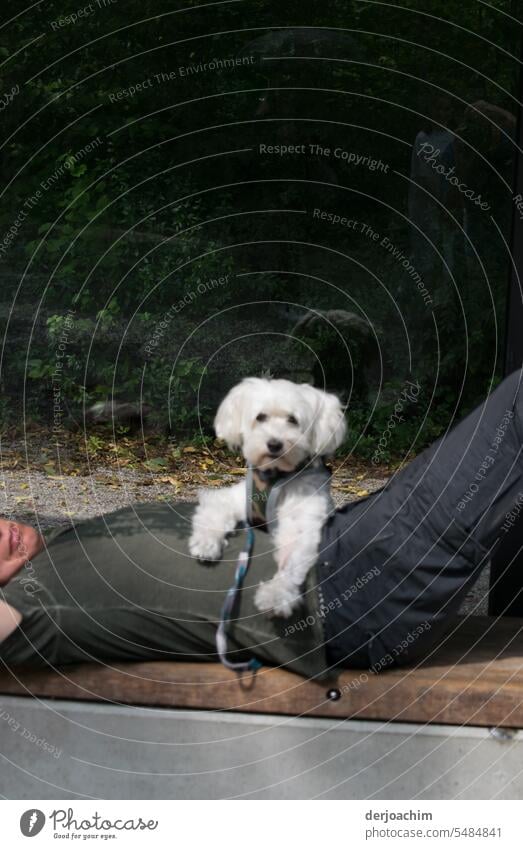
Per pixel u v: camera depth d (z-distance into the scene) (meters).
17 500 4.47
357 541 2.03
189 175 5.45
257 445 2.22
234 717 2.04
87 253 5.59
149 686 2.05
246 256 5.46
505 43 4.37
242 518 2.21
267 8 5.09
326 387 5.36
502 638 2.32
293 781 2.03
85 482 4.83
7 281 5.68
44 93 5.43
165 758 2.05
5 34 5.35
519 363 2.61
